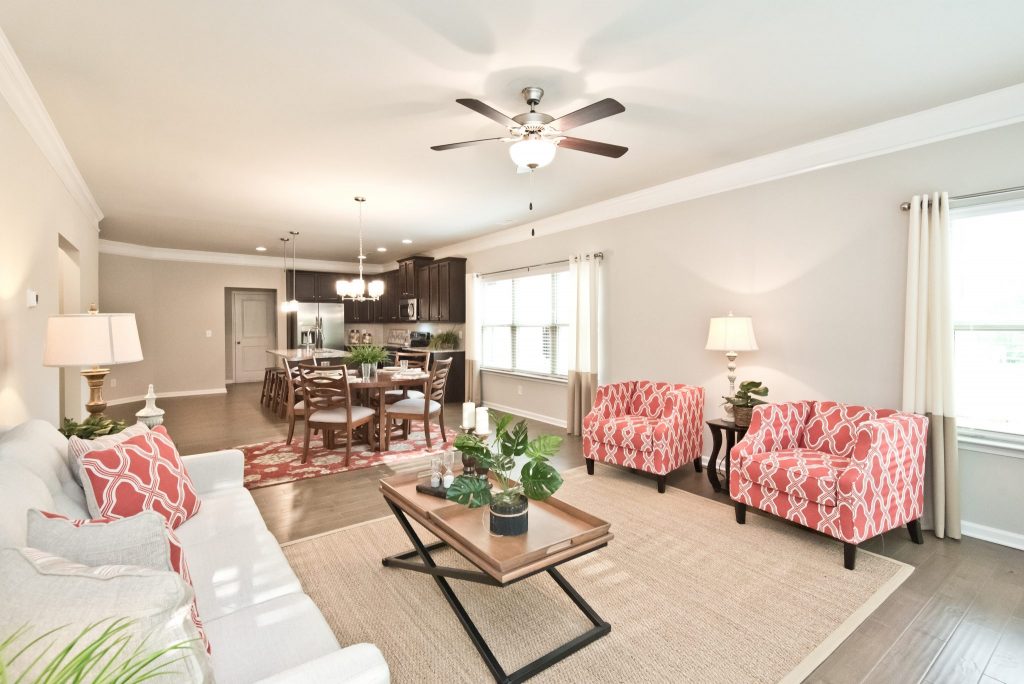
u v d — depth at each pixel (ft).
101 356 7.95
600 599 7.29
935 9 6.50
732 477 10.02
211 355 27.63
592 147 8.75
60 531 3.43
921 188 10.00
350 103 9.09
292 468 13.53
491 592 7.43
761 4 6.35
